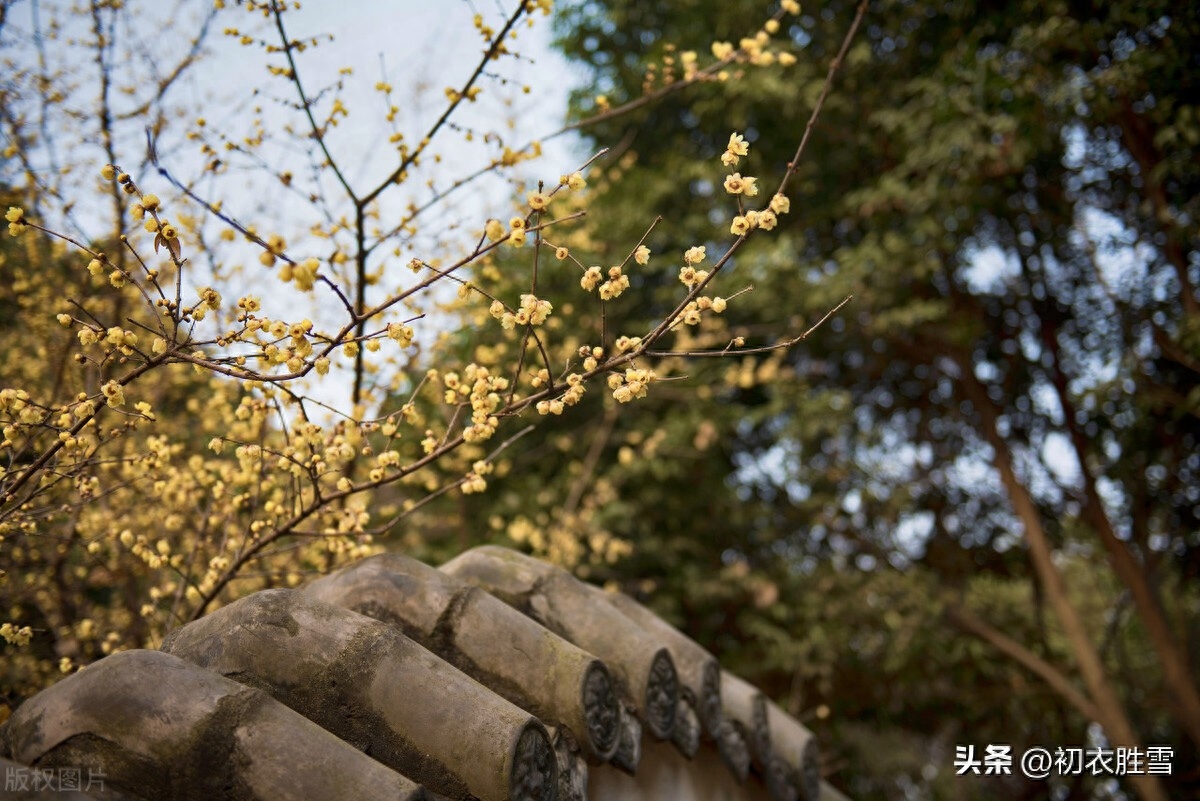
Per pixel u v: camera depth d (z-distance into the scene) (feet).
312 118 8.82
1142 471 22.77
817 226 26.08
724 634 26.89
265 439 10.54
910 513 26.08
